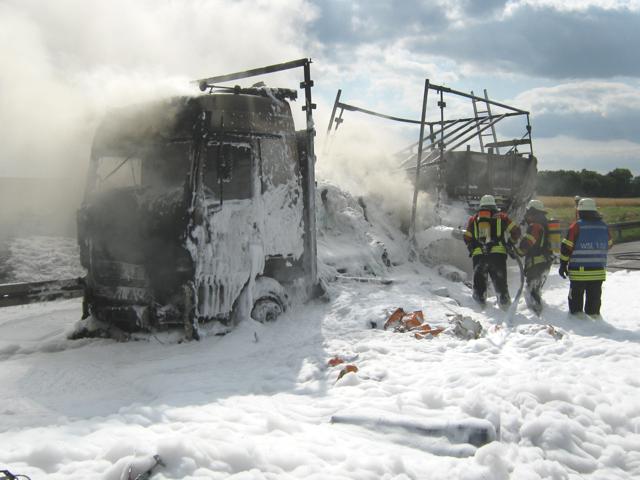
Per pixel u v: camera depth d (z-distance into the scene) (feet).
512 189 43.91
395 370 17.48
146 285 22.35
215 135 22.59
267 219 24.32
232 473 10.77
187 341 21.71
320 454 11.50
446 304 27.32
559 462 11.57
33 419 14.34
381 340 21.45
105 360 20.30
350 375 16.81
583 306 25.61
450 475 10.77
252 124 23.82
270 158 24.54
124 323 23.07
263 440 12.17
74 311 29.40
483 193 42.22
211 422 13.47
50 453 11.19
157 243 22.04
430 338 21.65
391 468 10.89
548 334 21.25
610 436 12.45
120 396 16.58
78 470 10.75
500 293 27.99
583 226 25.11
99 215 23.48
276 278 25.09
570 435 12.14
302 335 22.71
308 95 26.37
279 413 14.34
